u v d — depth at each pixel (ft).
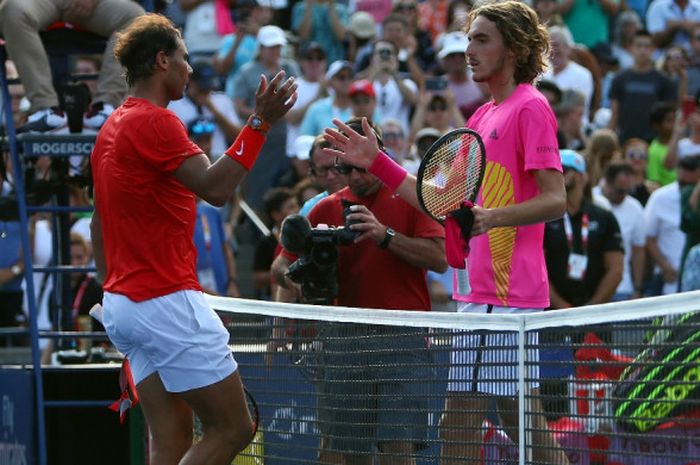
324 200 49.62
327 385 44.88
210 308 40.16
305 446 45.73
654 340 34.65
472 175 40.29
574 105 88.38
